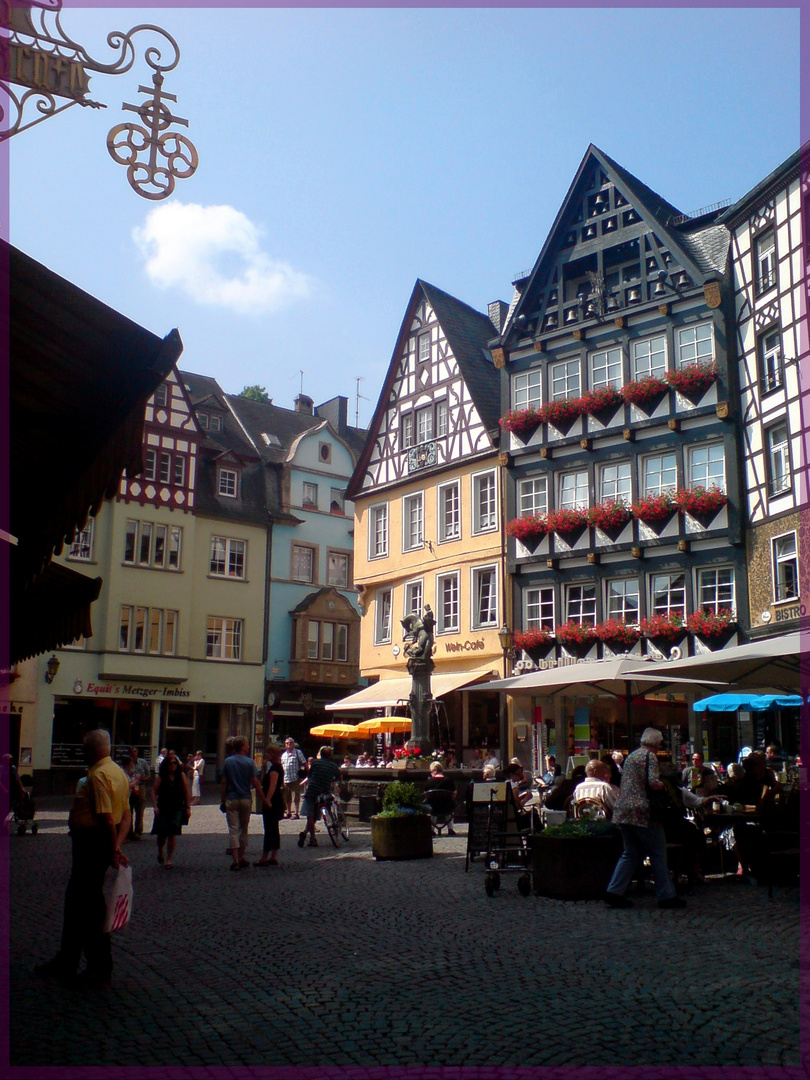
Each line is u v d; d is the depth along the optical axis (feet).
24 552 24.63
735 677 44.93
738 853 39.09
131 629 123.24
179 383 132.05
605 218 95.45
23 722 113.29
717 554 82.28
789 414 74.54
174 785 46.37
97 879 22.12
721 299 83.92
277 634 139.74
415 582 108.99
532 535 95.14
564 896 34.22
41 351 18.97
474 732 100.17
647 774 32.27
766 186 77.15
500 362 101.35
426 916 30.96
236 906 33.37
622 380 91.61
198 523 133.18
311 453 148.66
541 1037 17.60
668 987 21.01
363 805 72.18
